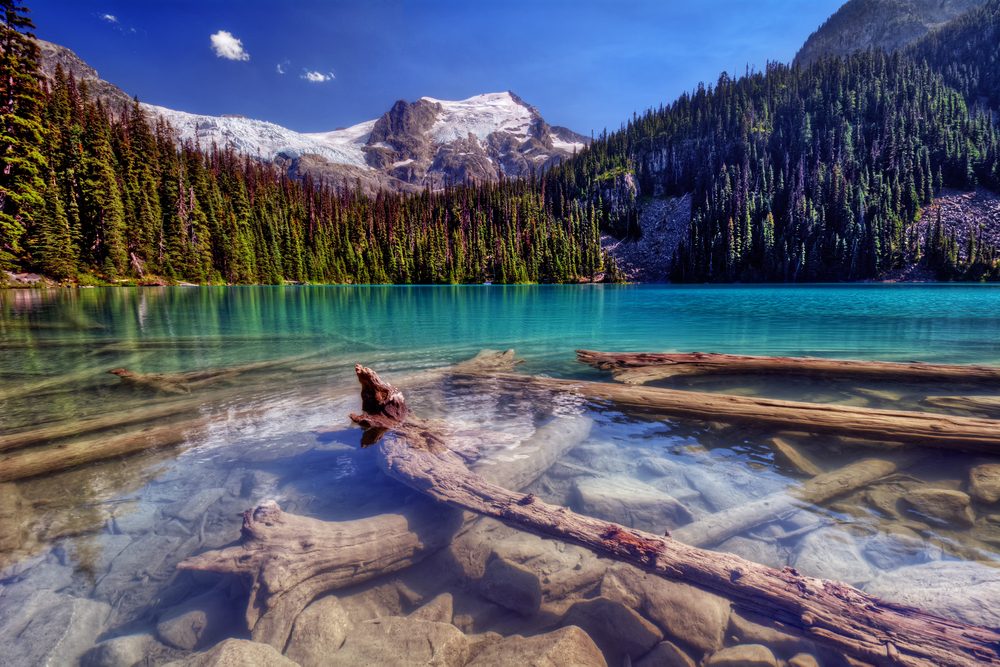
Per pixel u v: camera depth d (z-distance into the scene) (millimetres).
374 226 128750
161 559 3258
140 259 68375
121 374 8961
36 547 3342
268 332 16219
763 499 3930
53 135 64812
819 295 46344
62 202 57875
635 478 4559
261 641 2590
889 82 167750
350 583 3143
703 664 2471
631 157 187125
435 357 11070
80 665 2379
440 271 116188
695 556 3021
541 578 3139
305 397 7445
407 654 2498
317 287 83938
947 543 3262
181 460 4922
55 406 6871
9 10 44094
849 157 134000
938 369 8203
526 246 133375
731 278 121938
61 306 26922
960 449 4848
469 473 4250
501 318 22516
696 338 14219
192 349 12281
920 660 2232
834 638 2402
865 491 4082
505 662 2430
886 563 3072
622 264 149875
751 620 2693
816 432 5512
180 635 2611
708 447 5297
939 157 129625
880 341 13156
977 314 22781
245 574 2992
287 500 4094
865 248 107000
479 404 6957
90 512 3846
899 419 5344
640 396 6793
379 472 4641
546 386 7930
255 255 89688
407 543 3412
